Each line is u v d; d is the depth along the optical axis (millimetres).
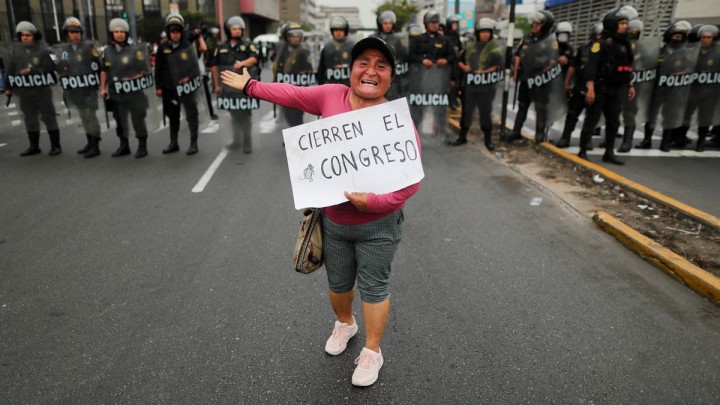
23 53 7438
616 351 2816
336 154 2375
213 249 4227
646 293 3477
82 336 2953
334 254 2537
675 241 4230
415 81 8297
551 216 5023
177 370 2650
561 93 7824
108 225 4801
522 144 8406
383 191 2346
